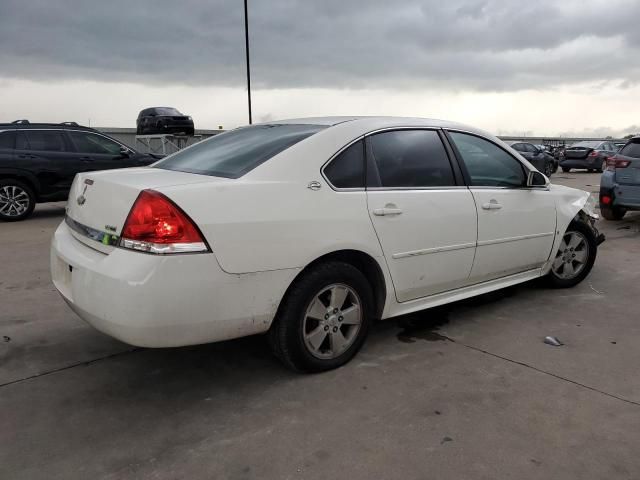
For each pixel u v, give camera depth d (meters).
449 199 3.67
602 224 8.88
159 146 20.30
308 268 3.02
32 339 3.73
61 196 9.56
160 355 3.49
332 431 2.61
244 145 3.37
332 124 3.38
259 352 3.54
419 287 3.60
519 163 4.36
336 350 3.23
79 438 2.55
